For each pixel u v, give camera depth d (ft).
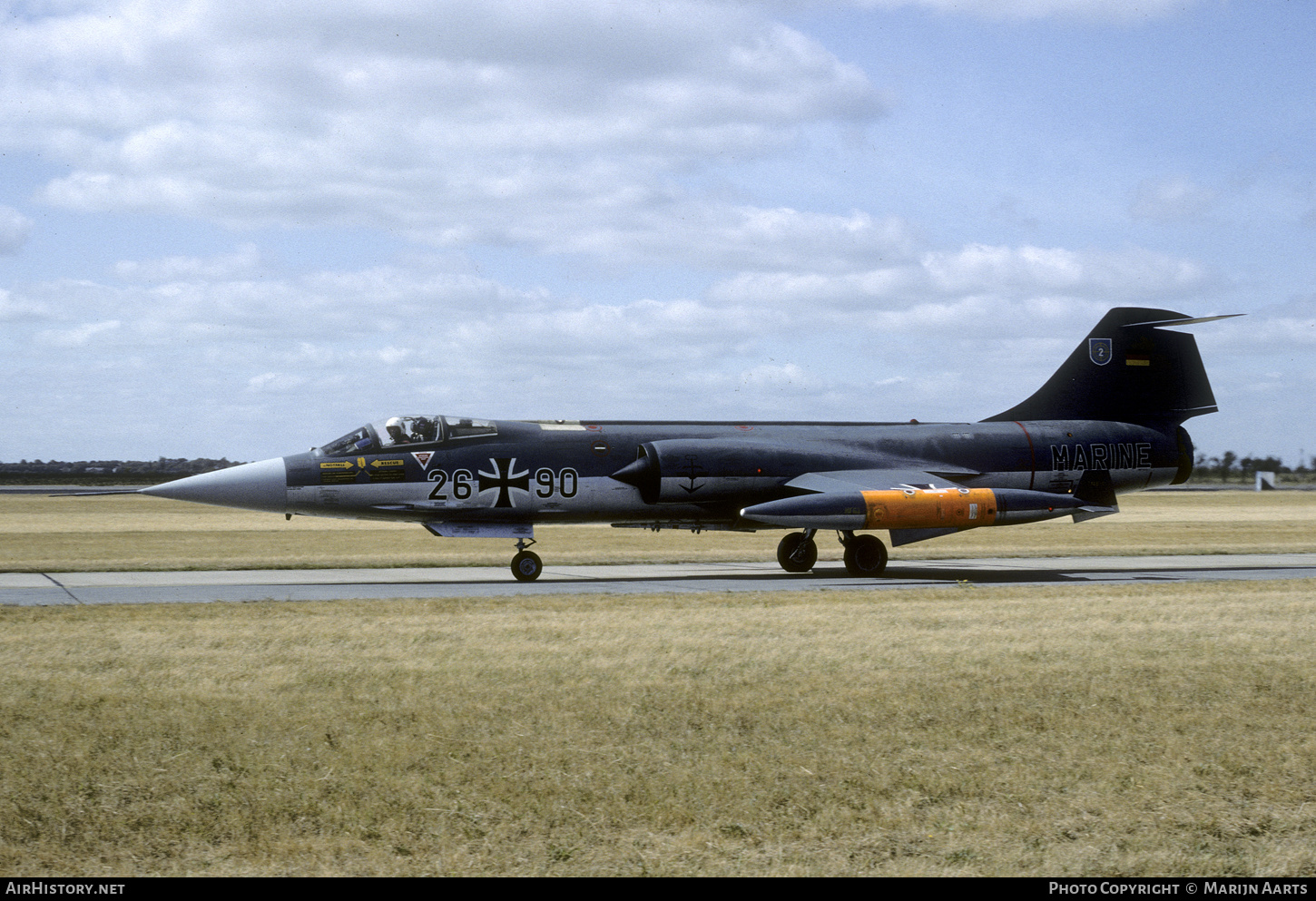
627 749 25.09
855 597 54.80
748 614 46.50
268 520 203.72
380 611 48.37
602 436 75.20
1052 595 55.57
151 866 18.78
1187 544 114.01
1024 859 19.03
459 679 31.94
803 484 72.90
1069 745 25.57
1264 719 27.91
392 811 21.17
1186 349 88.94
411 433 71.46
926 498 70.69
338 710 28.19
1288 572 76.48
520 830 20.33
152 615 46.47
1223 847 19.66
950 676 32.60
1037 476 82.33
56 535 144.05
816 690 30.63
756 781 22.94
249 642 38.27
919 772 23.56
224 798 21.75
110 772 23.15
